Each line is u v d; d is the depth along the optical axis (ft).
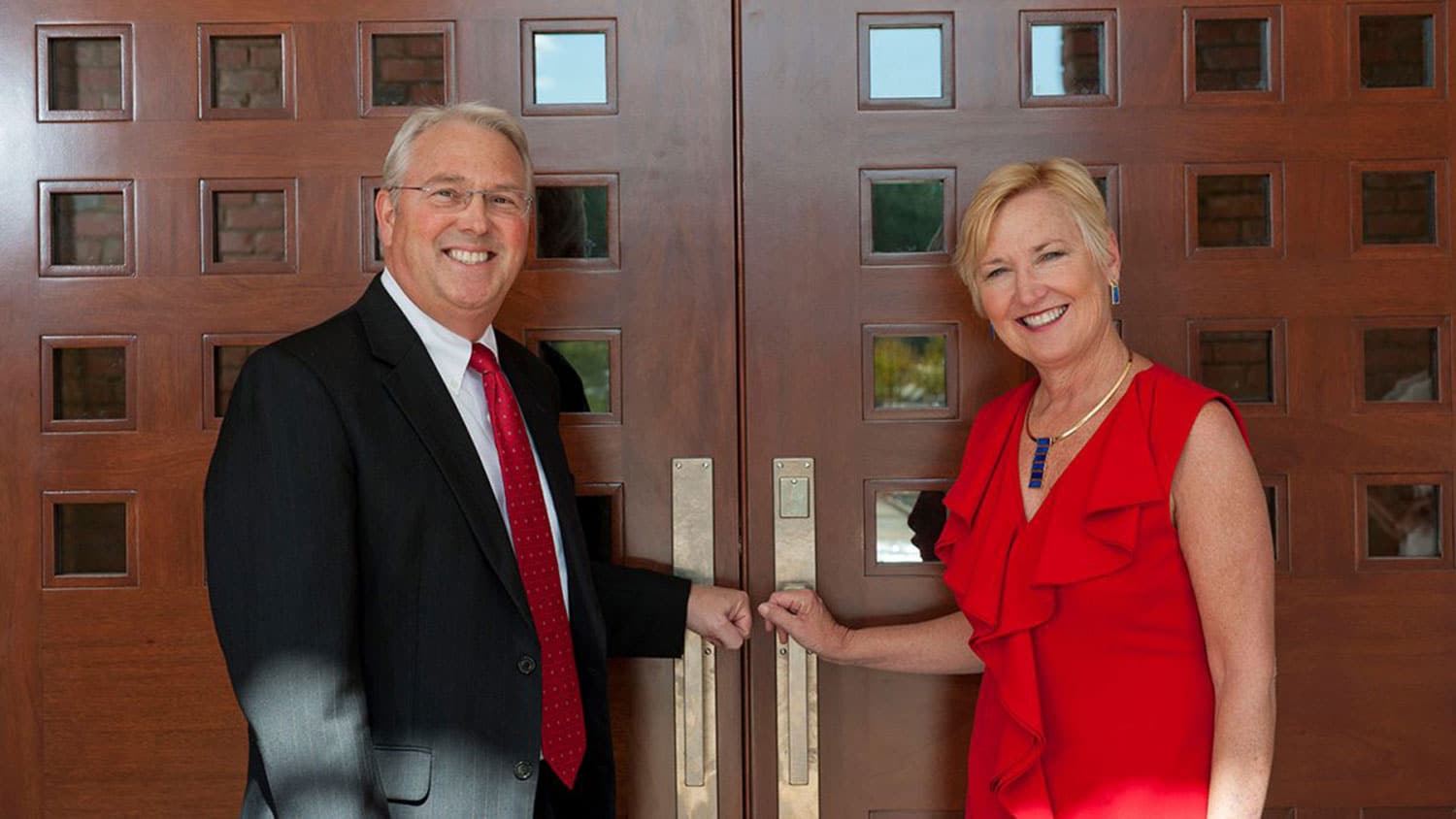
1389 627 7.50
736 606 7.18
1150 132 7.49
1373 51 7.55
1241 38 7.55
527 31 7.50
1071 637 5.46
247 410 5.11
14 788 7.48
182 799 7.52
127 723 7.50
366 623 5.19
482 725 5.20
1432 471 7.50
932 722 7.59
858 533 7.56
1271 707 5.15
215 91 7.55
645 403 7.56
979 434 6.41
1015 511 5.79
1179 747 5.28
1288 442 7.53
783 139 7.52
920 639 7.02
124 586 7.48
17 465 7.47
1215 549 5.22
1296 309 7.50
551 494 6.13
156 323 7.50
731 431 7.56
